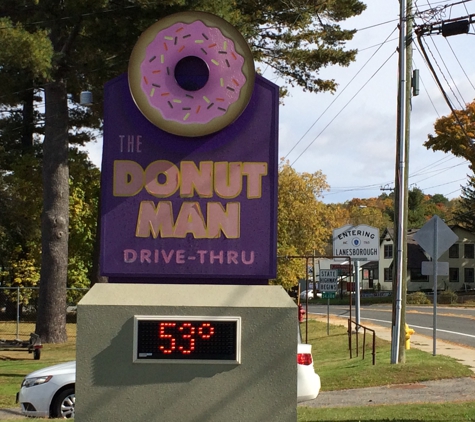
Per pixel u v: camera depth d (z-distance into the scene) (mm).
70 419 9031
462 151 48812
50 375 9891
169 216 6309
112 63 20594
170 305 5812
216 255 6285
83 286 35094
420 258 69875
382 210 122000
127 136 6371
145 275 6270
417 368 14359
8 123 34594
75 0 18562
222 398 5762
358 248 21562
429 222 16234
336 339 23406
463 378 13523
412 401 11250
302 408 10516
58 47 21859
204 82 6359
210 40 6379
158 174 6332
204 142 6352
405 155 15641
